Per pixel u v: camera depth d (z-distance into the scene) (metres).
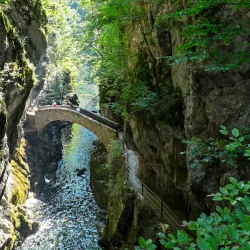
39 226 18.98
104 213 19.98
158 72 12.12
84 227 18.95
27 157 24.84
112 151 19.56
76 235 18.11
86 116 25.16
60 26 35.28
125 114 15.05
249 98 7.39
